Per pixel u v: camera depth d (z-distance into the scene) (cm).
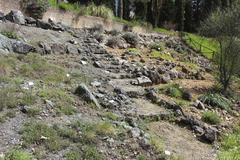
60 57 1478
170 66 1867
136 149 900
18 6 2130
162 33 3672
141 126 1027
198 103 1324
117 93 1219
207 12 5231
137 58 1878
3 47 1291
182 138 1045
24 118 914
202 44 3300
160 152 912
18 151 784
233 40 1677
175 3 5053
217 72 1811
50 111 969
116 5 3978
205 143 1054
